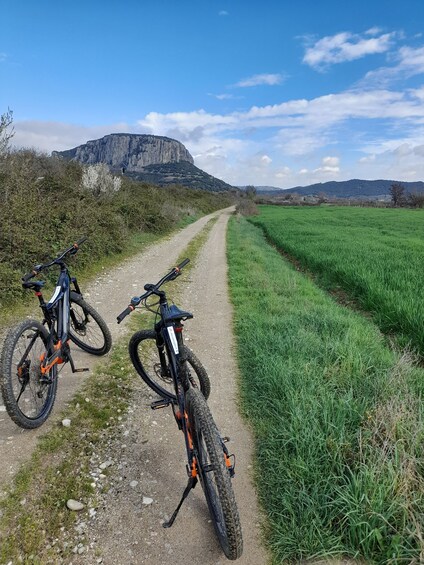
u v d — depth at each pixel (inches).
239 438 151.7
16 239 340.5
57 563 98.1
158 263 521.3
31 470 126.4
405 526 98.9
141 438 149.6
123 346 234.2
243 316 296.7
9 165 471.5
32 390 146.6
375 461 115.6
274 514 114.3
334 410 148.6
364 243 776.3
